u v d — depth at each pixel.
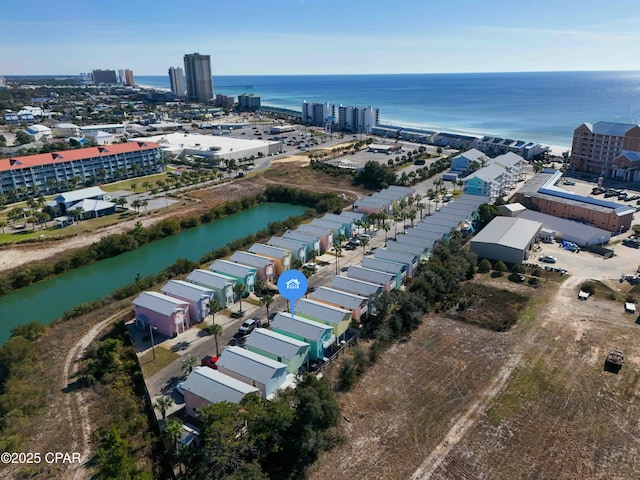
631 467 51.62
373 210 144.62
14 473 51.91
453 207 140.12
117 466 47.69
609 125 189.62
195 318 84.50
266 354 69.25
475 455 53.72
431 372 69.25
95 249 122.69
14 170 169.50
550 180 171.88
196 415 56.25
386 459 53.50
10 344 72.12
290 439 52.44
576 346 74.44
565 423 58.28
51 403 63.47
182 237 141.12
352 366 68.12
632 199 154.88
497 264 105.50
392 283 92.88
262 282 95.75
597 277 99.31
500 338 77.62
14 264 115.06
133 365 70.75
